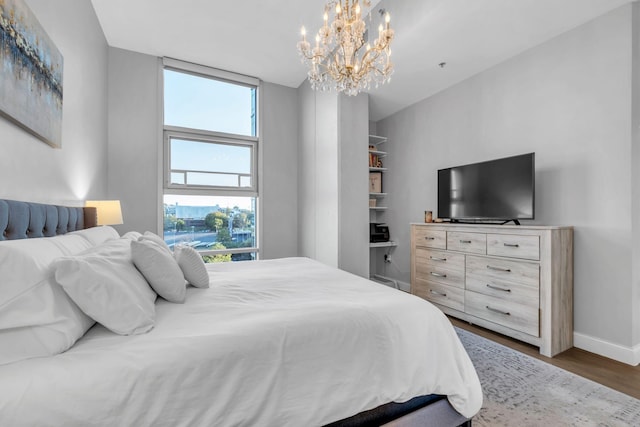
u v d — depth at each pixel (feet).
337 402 3.36
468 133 10.57
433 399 4.16
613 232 7.05
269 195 13.73
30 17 4.67
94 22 8.79
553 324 7.11
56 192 6.05
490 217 9.10
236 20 9.33
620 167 6.95
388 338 3.87
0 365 2.58
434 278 10.25
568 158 7.88
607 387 5.79
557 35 8.11
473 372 4.32
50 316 2.81
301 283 5.70
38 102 4.97
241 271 6.97
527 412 5.03
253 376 3.06
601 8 7.02
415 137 12.76
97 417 2.44
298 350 3.35
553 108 8.20
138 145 11.17
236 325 3.47
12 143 4.41
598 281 7.27
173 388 2.73
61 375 2.53
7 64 4.02
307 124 13.42
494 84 9.73
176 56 11.51
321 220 12.24
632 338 6.75
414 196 12.81
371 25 9.18
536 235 7.34
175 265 4.69
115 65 10.83
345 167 11.23
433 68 9.90
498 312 8.15
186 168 12.19
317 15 9.05
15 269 2.75
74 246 4.26
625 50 6.86
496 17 7.36
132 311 3.33
